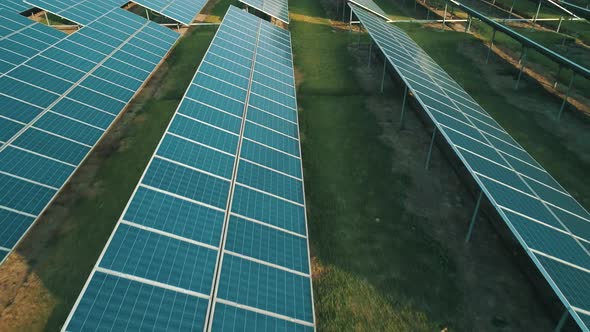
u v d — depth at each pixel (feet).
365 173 66.49
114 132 74.64
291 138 59.82
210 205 38.99
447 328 41.70
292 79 82.43
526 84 101.91
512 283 46.93
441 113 62.18
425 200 60.59
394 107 88.99
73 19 110.32
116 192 59.57
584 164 70.59
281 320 31.01
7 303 43.09
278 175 49.21
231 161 47.29
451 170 67.77
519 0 199.62
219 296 30.19
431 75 83.71
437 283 46.85
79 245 50.42
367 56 118.62
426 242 52.65
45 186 48.44
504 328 41.88
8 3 119.75
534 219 43.09
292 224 42.27
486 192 44.50
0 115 55.06
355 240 52.90
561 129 81.82
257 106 63.82
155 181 38.19
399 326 41.86
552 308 43.39
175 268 30.89
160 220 34.37
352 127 80.69
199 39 124.77
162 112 81.66
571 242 41.68
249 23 104.94
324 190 62.23
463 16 167.32
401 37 114.83
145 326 26.17
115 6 126.72
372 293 45.42
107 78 76.23
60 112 61.31
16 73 64.95
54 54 75.82
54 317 41.93
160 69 102.47
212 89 62.03
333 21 153.48
